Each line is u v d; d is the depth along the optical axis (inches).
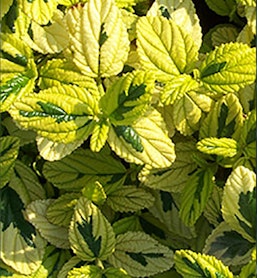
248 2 17.7
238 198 17.0
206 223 19.0
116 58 17.2
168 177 18.3
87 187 17.6
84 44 17.0
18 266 17.7
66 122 16.5
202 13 21.4
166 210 18.9
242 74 16.9
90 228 17.5
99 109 16.9
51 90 16.7
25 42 17.3
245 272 16.8
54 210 18.1
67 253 18.6
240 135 18.0
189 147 18.6
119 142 16.7
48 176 18.5
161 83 17.8
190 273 16.8
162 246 18.2
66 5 17.7
